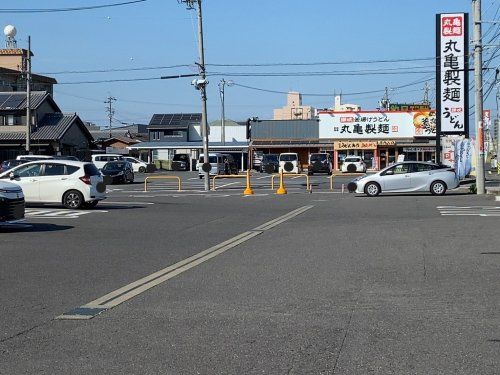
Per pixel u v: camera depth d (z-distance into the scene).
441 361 5.97
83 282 9.91
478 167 29.94
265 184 42.72
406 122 70.31
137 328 7.23
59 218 19.69
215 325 7.35
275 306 8.27
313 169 57.50
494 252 12.47
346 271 10.70
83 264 11.54
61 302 8.55
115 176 44.56
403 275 10.31
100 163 59.28
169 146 76.19
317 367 5.83
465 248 13.02
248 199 28.94
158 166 74.62
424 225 17.11
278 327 7.24
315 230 16.48
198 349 6.42
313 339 6.75
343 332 7.01
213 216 20.69
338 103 96.25
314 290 9.24
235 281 9.95
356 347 6.44
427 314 7.79
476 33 29.70
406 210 21.69
